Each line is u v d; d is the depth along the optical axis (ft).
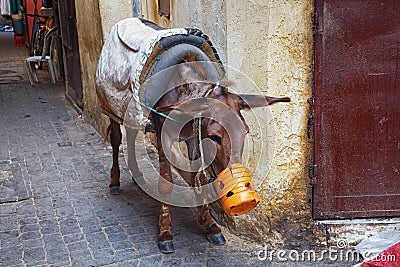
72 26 24.34
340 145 11.40
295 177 11.64
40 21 37.47
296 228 11.76
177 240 12.05
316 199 11.66
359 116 11.25
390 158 11.53
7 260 11.40
